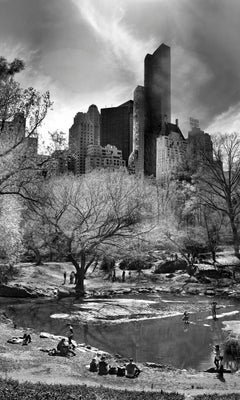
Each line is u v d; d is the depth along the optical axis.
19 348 21.06
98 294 45.06
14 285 43.12
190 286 51.62
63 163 33.91
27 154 31.34
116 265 72.56
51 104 28.06
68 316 32.69
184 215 76.62
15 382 13.28
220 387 16.66
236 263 63.62
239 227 69.19
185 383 17.22
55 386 13.38
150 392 14.26
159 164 180.62
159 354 22.89
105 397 12.48
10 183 31.88
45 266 62.09
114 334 27.34
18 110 26.73
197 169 69.44
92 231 47.50
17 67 23.09
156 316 33.62
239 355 22.69
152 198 66.38
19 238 42.38
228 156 64.06
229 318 33.06
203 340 25.95
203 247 67.88
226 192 63.47
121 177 55.75
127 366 18.08
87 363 19.56
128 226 49.34
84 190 49.56
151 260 71.81
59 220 47.31
